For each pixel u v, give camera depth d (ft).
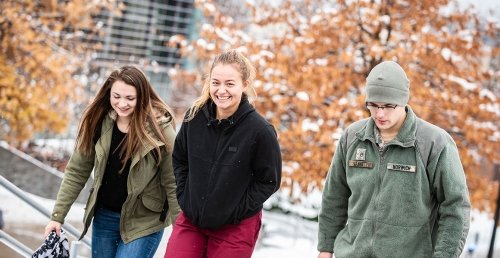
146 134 18.04
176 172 17.69
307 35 58.54
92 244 19.40
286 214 102.27
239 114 16.67
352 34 58.70
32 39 70.54
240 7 86.02
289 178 56.18
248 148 16.65
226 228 17.19
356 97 54.75
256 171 17.01
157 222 19.04
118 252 18.72
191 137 17.13
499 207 52.75
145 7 149.38
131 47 147.33
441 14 60.44
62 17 78.43
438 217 15.99
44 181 72.54
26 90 68.33
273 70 57.21
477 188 60.03
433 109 59.06
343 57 54.29
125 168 18.48
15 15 68.64
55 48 75.82
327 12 59.00
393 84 14.93
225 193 16.75
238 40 61.00
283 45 59.06
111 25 134.31
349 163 16.29
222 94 16.29
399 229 15.66
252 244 17.46
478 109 56.70
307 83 55.01
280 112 58.13
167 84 150.71
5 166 73.56
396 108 15.14
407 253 15.69
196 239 17.48
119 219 18.97
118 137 18.54
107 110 18.67
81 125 18.74
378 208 15.80
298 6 67.31
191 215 17.02
